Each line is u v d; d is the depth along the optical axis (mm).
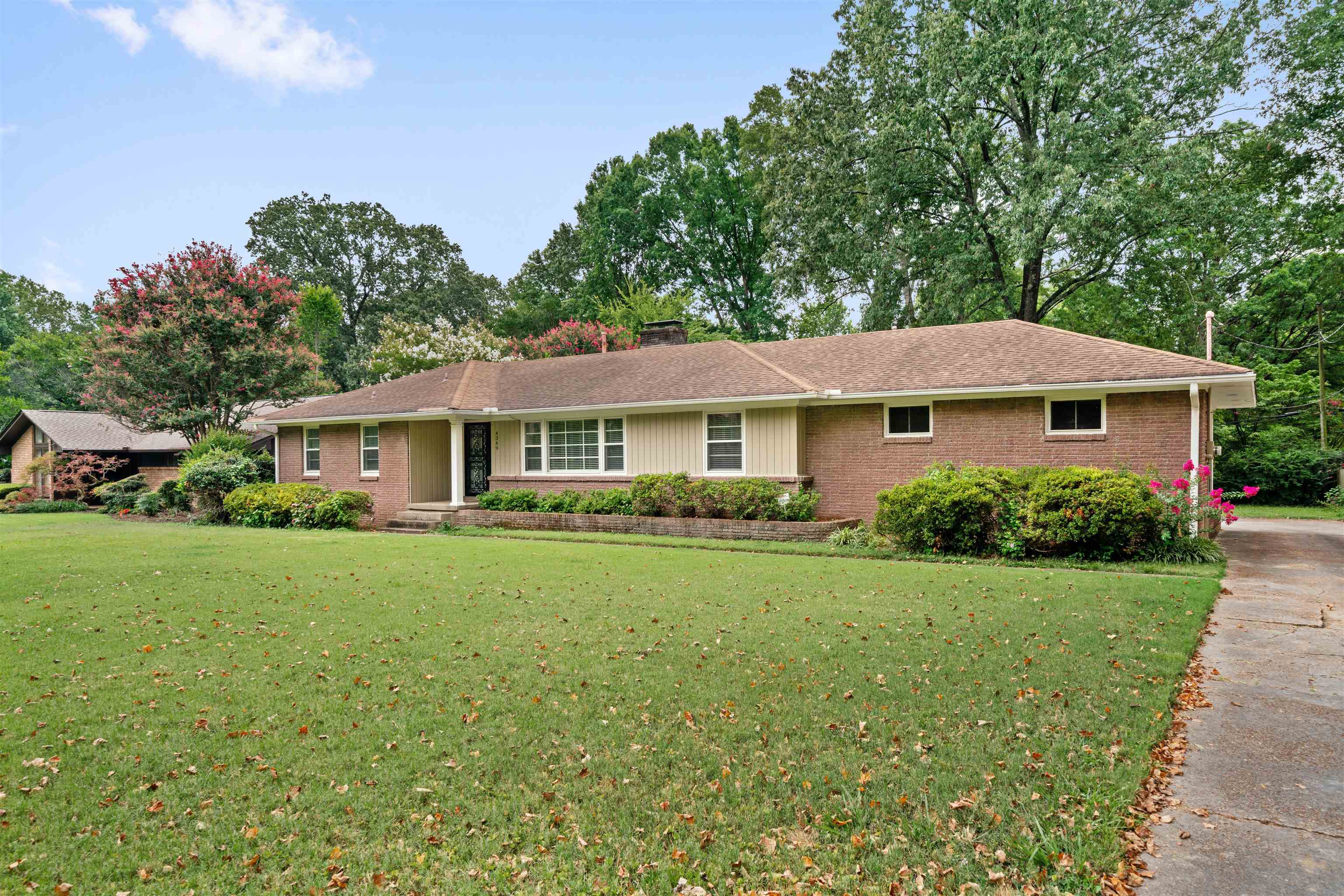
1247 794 3707
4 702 5020
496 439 19172
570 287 50062
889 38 23859
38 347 45688
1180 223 21359
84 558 11727
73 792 3768
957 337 16031
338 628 7086
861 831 3346
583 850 3234
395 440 18969
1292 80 25016
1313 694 5137
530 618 7430
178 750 4258
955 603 7934
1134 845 3225
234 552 12555
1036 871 3000
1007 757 4066
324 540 14617
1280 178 27078
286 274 51500
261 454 23766
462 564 11125
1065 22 21219
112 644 6539
